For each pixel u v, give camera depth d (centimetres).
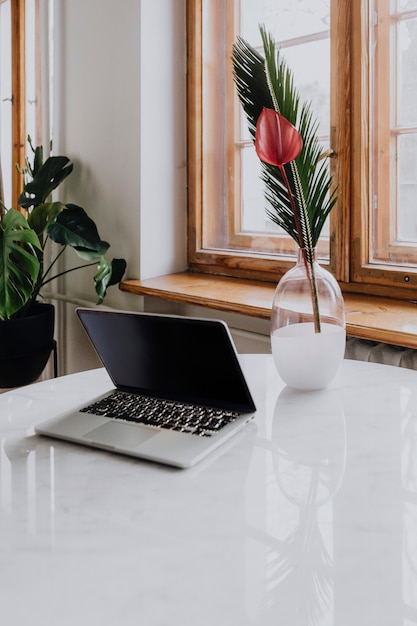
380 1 192
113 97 259
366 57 193
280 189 113
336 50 199
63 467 87
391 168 195
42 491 79
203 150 257
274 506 75
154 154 253
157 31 247
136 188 251
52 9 294
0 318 245
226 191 253
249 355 146
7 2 352
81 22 271
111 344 113
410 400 112
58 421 101
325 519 71
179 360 106
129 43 247
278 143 102
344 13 196
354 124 197
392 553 64
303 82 219
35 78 337
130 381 114
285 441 94
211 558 63
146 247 254
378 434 97
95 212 275
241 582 59
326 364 115
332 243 208
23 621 54
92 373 134
